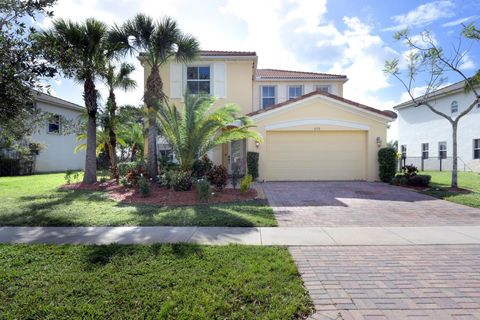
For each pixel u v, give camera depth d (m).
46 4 5.28
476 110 22.05
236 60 17.72
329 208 8.99
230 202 9.84
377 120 15.63
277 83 20.84
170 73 17.61
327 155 15.89
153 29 12.44
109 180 15.02
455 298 3.62
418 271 4.41
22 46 4.90
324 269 4.48
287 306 3.40
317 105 15.72
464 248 5.43
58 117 16.50
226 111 11.93
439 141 25.61
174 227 6.80
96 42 12.42
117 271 4.31
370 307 3.42
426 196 11.10
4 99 4.80
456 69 12.41
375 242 5.78
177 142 12.35
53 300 3.53
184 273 4.21
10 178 18.25
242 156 17.91
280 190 12.61
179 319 3.16
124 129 19.08
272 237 6.08
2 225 6.95
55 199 10.34
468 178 17.05
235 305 3.43
